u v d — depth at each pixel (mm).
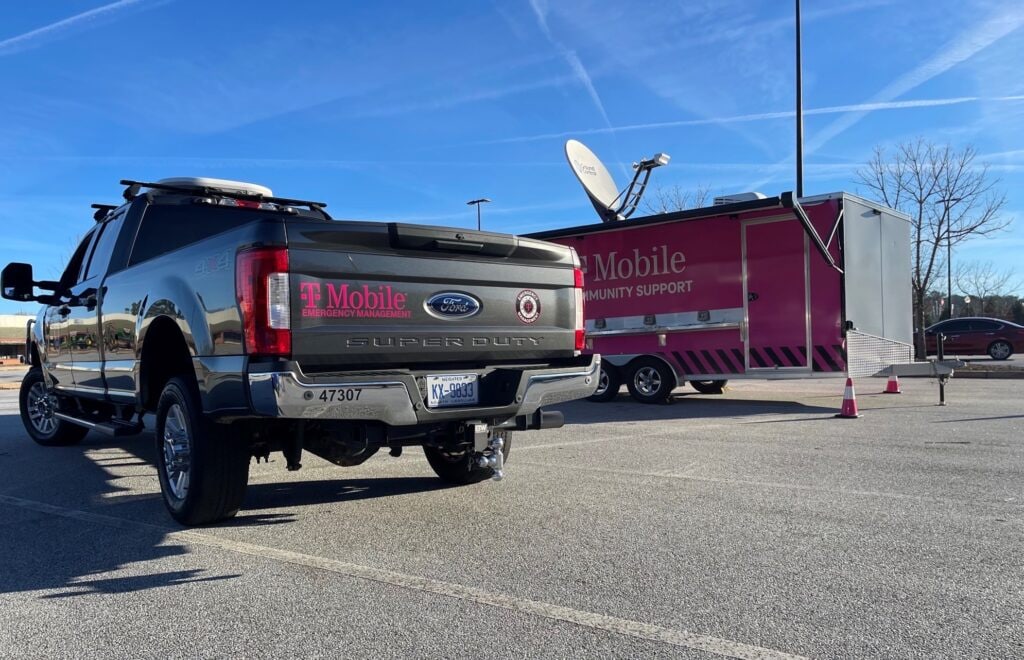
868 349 11273
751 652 2930
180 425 4867
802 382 17422
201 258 4516
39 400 8570
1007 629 3115
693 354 12180
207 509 4676
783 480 6035
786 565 3926
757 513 4984
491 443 4812
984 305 45156
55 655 2979
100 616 3363
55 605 3500
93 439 9117
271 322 3982
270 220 4059
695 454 7316
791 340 11180
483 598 3512
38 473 6848
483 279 4867
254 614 3357
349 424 4578
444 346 4668
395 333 4445
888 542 4312
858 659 2861
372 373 4262
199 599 3547
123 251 6176
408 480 6238
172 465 4918
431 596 3547
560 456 7254
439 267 4648
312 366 4168
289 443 4766
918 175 22344
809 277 11039
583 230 13352
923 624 3170
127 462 7410
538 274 5188
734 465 6707
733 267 11750
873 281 11445
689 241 12219
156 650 3010
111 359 5996
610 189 15953
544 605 3420
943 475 6164
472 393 4746
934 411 10648
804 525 4680
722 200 12234
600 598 3496
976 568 3859
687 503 5277
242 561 4102
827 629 3129
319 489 5930
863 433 8594
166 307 4844
